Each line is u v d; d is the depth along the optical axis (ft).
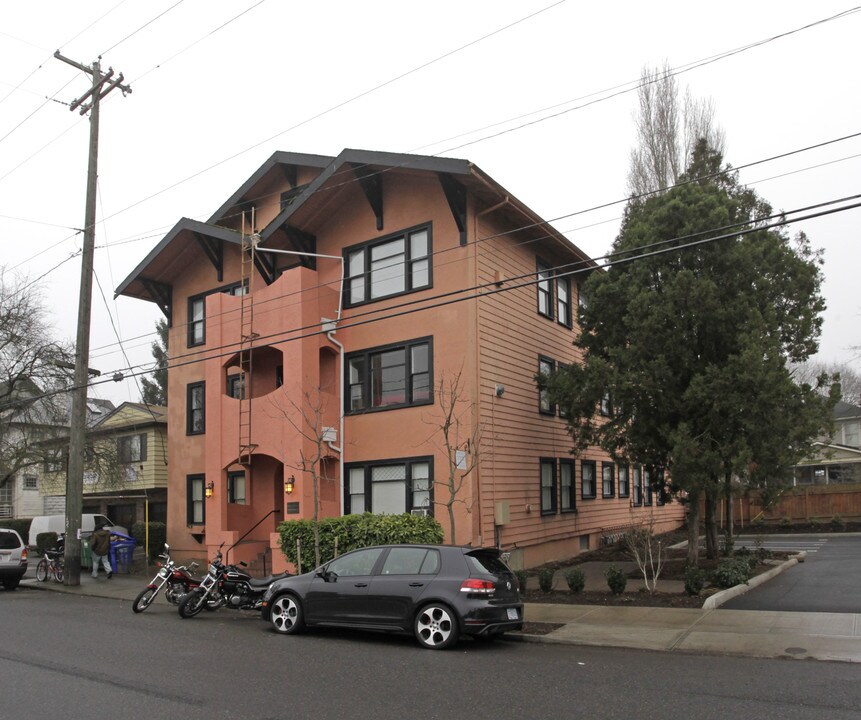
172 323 84.12
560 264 77.46
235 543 66.23
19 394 95.25
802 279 53.16
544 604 46.37
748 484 53.11
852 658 30.37
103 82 67.56
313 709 23.25
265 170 75.00
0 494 140.26
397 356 63.82
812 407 49.93
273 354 72.95
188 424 80.38
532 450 68.23
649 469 56.75
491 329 62.49
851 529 99.55
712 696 24.79
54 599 58.08
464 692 25.50
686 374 52.21
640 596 47.01
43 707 23.50
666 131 100.73
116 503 104.53
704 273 52.60
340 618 37.11
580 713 22.74
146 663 30.58
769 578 54.65
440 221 62.23
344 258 68.13
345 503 64.64
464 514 57.36
